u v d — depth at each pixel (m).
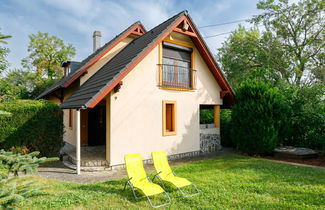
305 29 22.95
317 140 10.69
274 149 10.62
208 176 7.11
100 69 12.12
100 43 17.72
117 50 13.11
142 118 9.37
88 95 8.22
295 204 4.86
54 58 38.47
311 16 21.91
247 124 10.79
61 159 10.03
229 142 13.91
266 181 6.50
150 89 9.72
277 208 4.70
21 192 3.19
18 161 3.18
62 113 10.08
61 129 10.03
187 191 5.82
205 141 12.05
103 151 10.85
